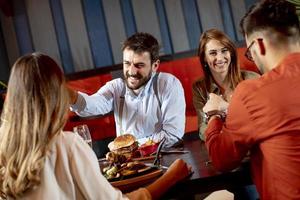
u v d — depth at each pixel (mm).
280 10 1198
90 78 3816
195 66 3695
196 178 1362
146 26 4523
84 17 4488
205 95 2283
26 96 1043
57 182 1073
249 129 1198
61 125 1083
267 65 1249
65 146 1096
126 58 2242
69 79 4121
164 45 4539
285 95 1143
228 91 2281
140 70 2223
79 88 3783
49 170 1058
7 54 4449
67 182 1075
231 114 1247
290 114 1133
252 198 1912
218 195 1288
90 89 3799
